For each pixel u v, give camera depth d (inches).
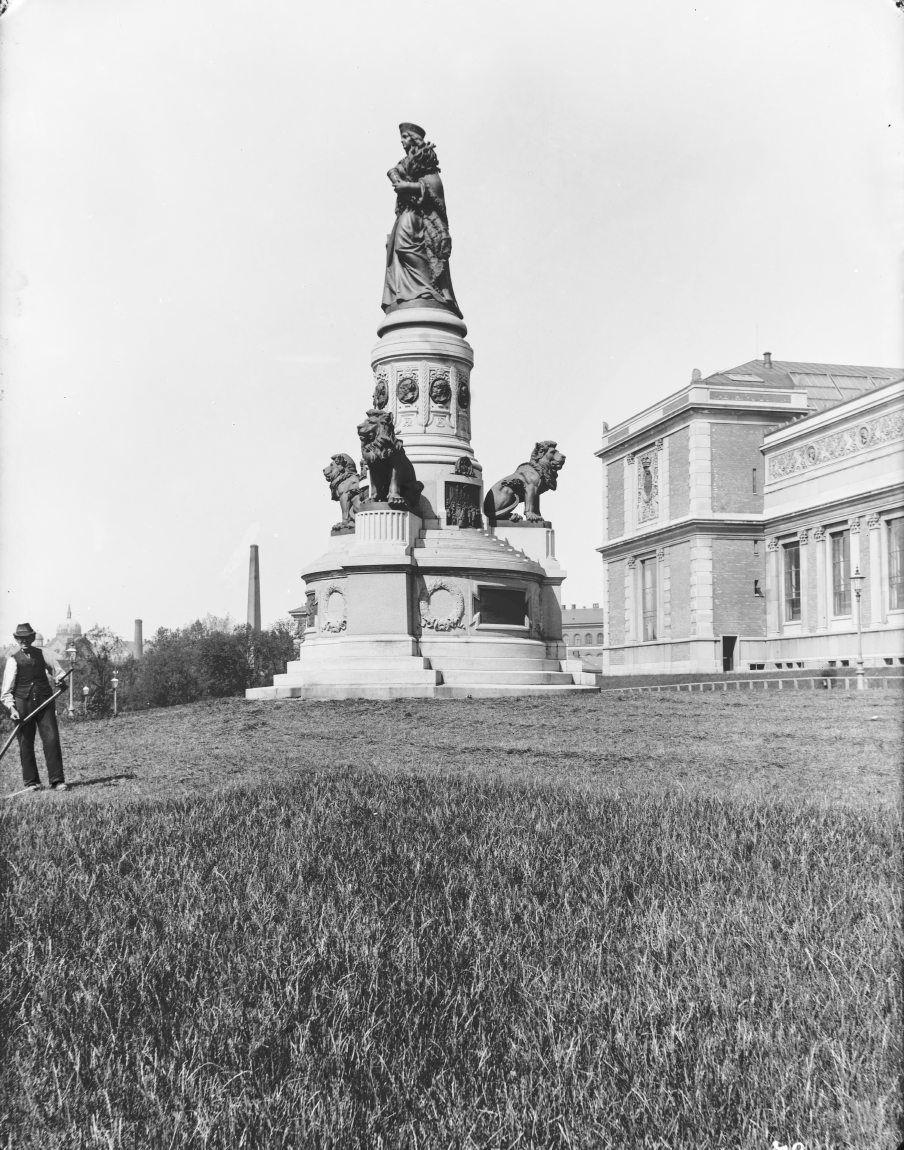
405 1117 267.0
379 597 1525.6
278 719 1162.6
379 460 1549.0
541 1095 267.4
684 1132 263.4
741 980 327.6
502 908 385.1
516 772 739.4
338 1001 311.4
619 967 336.8
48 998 318.0
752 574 2704.2
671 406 2829.7
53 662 716.0
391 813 545.3
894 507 2219.5
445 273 1702.8
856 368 2935.5
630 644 3053.6
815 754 806.5
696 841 475.5
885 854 456.4
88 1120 270.1
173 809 575.2
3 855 466.9
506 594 1608.0
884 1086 278.4
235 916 376.5
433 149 1692.9
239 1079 278.5
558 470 1779.0
